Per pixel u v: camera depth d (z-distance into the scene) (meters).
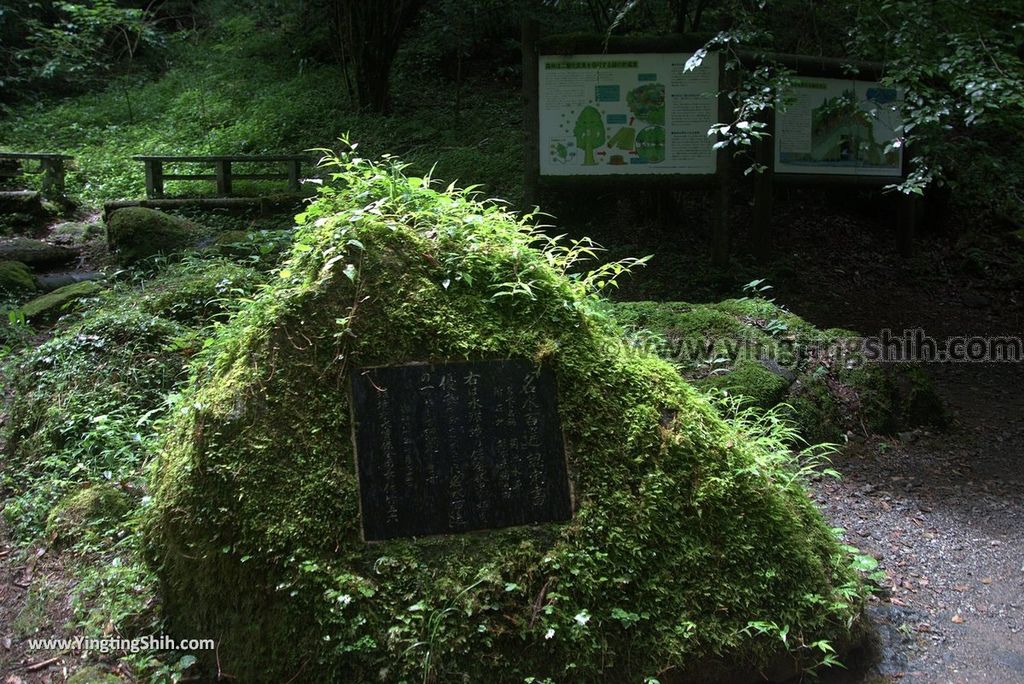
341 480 2.69
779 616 2.76
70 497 3.63
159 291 5.61
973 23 5.56
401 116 10.66
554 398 2.89
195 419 2.74
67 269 7.66
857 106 7.29
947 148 5.98
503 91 11.64
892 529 3.96
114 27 14.34
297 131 10.86
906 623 3.17
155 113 12.80
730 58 7.02
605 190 7.41
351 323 2.82
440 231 3.06
